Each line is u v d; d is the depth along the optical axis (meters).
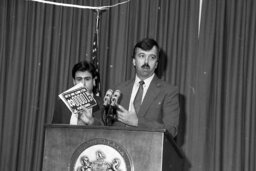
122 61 4.52
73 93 2.94
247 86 4.32
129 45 4.55
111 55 4.54
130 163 2.43
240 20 4.43
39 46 4.62
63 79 4.57
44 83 4.57
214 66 4.40
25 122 4.54
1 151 4.52
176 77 4.43
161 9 4.55
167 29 4.52
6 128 4.55
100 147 2.48
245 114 4.29
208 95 4.35
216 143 4.26
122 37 4.55
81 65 3.85
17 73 4.61
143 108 3.36
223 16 4.45
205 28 4.45
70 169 2.49
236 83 4.34
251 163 4.21
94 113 3.44
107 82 4.50
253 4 4.43
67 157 2.50
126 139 2.45
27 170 4.46
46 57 4.61
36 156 4.49
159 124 2.81
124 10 4.59
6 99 4.59
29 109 4.56
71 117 3.54
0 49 4.64
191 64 4.42
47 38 4.64
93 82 3.91
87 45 4.58
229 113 4.32
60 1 4.67
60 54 4.62
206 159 4.27
